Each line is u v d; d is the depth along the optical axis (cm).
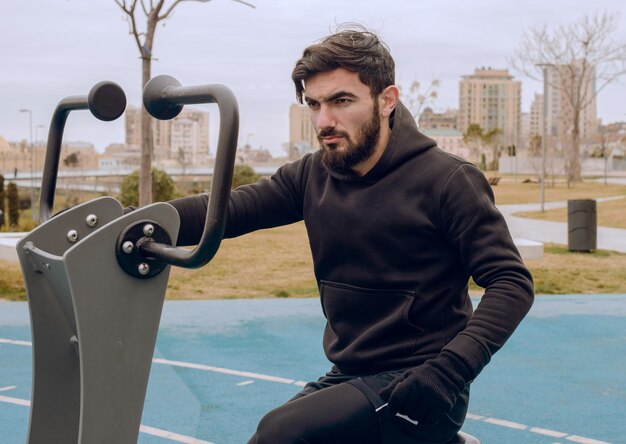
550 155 6316
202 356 601
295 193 232
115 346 165
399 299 206
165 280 171
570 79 5291
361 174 210
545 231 1877
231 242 1465
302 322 739
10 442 407
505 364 575
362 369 210
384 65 203
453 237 203
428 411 183
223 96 162
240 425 437
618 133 12050
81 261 160
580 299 873
